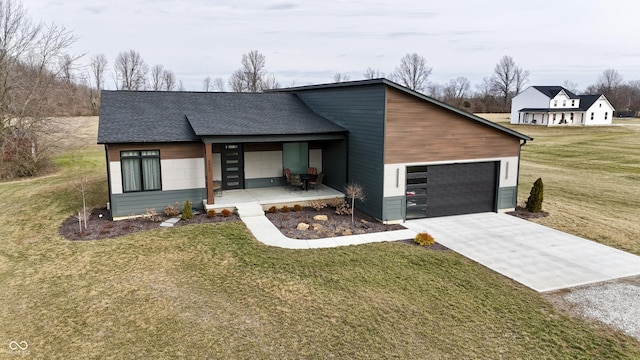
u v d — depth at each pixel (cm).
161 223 1391
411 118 1413
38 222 1447
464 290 921
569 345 714
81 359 671
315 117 1800
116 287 926
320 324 773
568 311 835
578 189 2111
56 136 2744
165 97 1830
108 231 1315
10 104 2386
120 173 1437
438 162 1484
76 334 743
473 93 10431
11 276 993
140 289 915
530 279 989
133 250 1148
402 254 1133
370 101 1447
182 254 1115
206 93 1944
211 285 934
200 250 1141
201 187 1562
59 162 2866
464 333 746
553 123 6594
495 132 1563
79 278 976
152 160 1480
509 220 1507
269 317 798
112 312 817
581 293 918
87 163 2839
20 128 2416
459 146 1511
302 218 1462
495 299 880
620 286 956
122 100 1734
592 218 1541
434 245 1223
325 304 848
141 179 1474
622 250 1198
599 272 1036
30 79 2495
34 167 2447
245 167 1775
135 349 697
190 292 901
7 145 2397
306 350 695
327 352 689
